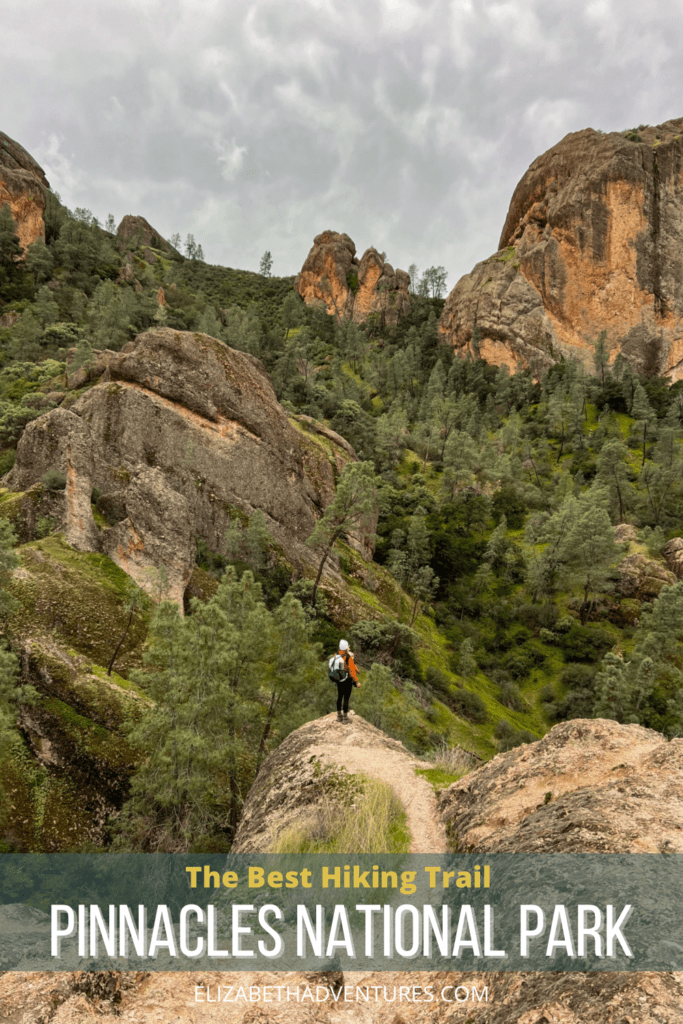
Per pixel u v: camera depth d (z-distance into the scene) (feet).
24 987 11.85
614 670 155.02
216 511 173.17
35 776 81.35
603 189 463.01
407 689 145.38
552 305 474.08
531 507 307.99
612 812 14.58
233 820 72.38
